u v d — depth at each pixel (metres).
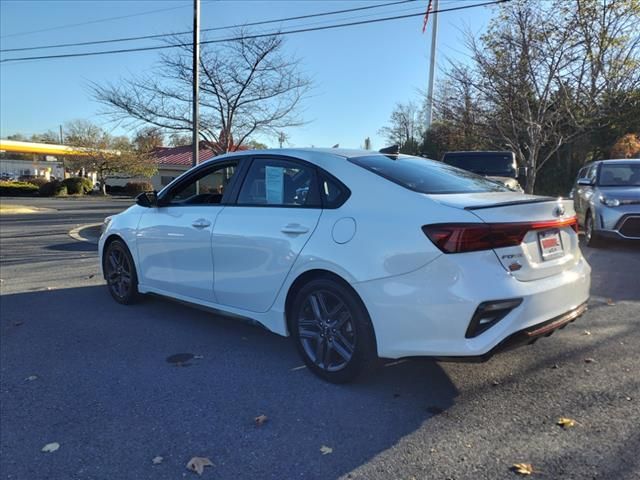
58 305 6.08
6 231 15.22
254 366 4.15
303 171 4.06
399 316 3.29
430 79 20.69
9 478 2.71
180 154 51.97
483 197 3.57
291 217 3.96
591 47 13.94
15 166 87.69
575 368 3.97
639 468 2.69
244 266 4.27
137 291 5.84
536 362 4.10
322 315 3.79
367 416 3.29
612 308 5.56
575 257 3.81
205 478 2.68
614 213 9.12
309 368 3.93
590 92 14.29
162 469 2.77
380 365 3.62
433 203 3.33
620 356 4.20
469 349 3.11
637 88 14.88
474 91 15.38
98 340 4.82
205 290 4.68
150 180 51.72
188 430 3.17
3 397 3.65
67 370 4.11
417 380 3.82
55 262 9.29
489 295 3.09
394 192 3.54
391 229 3.36
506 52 14.12
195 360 4.29
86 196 45.28
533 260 3.36
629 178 10.02
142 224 5.44
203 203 4.94
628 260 8.41
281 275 3.97
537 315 3.29
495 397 3.52
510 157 12.62
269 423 3.23
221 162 4.80
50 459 2.88
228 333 4.99
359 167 3.80
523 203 3.37
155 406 3.48
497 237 3.18
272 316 4.12
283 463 2.80
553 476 2.63
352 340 3.60
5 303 6.21
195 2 12.89
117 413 3.40
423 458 2.82
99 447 2.99
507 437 3.01
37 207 28.45
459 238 3.12
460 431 3.09
